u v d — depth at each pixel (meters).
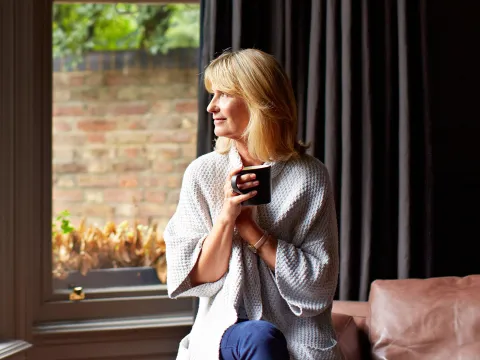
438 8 2.75
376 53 2.61
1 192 2.46
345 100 2.57
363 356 2.24
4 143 2.46
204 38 2.55
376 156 2.61
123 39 2.85
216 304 1.83
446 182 2.78
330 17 2.56
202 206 1.91
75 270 2.76
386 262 2.64
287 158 1.88
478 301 2.15
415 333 2.15
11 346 2.35
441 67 2.76
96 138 2.84
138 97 2.87
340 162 2.59
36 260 2.64
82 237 2.79
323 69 2.60
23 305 2.50
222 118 1.88
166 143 2.89
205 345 1.76
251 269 1.83
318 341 1.83
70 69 2.80
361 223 2.61
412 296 2.22
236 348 1.69
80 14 2.79
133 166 2.87
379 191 2.63
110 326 2.65
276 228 1.88
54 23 2.75
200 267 1.82
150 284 2.84
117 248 2.82
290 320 1.86
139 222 2.86
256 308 1.81
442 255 2.79
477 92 2.79
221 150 1.95
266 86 1.83
